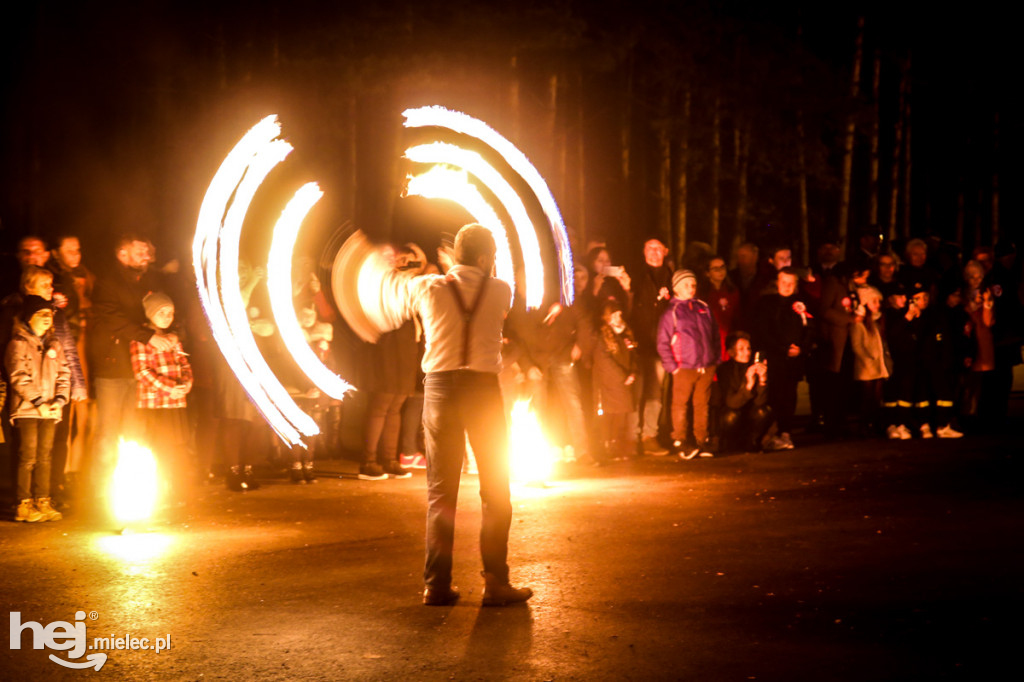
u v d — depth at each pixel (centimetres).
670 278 1229
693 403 1168
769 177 2544
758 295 1238
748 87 2158
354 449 1270
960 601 604
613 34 1848
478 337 621
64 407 930
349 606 615
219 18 1919
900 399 1232
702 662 511
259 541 786
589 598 624
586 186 2447
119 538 799
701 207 2522
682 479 1023
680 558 715
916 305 1228
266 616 596
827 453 1149
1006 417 1373
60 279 950
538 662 514
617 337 1132
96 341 937
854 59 2438
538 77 2075
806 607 598
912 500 891
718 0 2075
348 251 948
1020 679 484
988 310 1259
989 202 3278
